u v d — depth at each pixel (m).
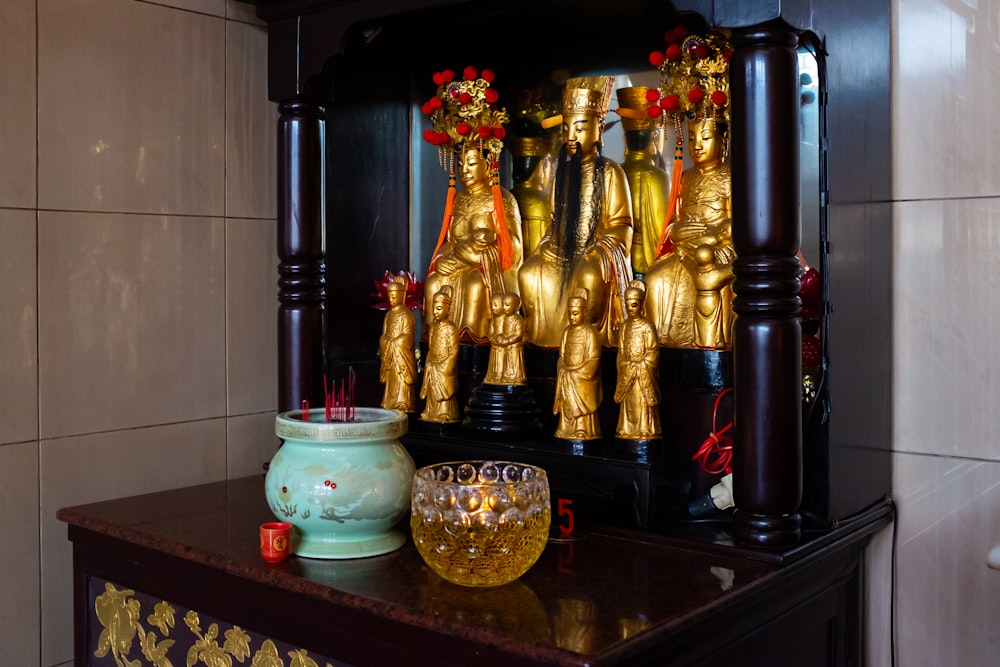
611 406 1.64
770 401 1.27
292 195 1.80
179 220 1.83
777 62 1.25
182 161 1.84
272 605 1.29
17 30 1.62
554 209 1.74
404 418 1.38
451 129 1.79
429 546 1.19
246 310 1.94
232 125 1.91
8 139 1.61
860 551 1.53
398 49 1.99
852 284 1.46
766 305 1.26
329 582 1.21
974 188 1.53
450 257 1.83
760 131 1.25
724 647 1.20
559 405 1.55
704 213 1.55
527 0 1.64
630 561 1.30
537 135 1.86
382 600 1.15
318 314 1.85
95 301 1.73
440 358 1.71
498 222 1.80
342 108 1.90
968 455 1.54
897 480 1.61
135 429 1.78
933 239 1.57
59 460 1.69
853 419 1.47
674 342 1.57
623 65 1.76
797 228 1.27
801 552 1.29
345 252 1.93
